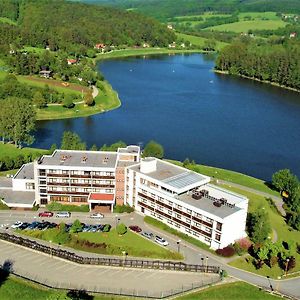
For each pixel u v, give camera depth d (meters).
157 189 185.12
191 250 168.00
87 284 146.38
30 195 198.62
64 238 168.25
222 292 144.88
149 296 141.50
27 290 140.50
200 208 172.00
